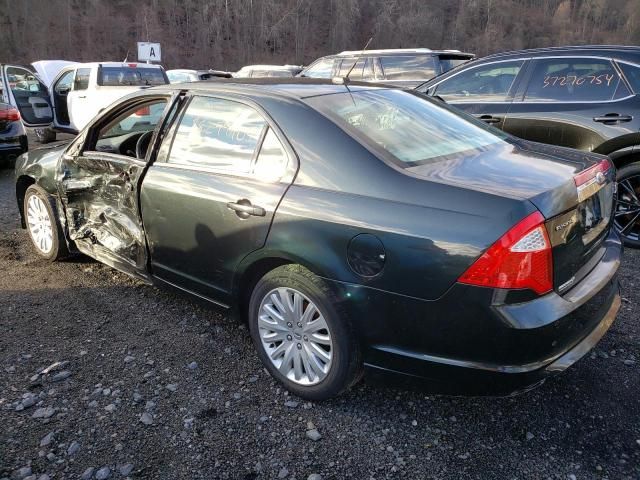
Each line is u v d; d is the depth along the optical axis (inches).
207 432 97.0
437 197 87.0
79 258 180.2
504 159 103.6
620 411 101.7
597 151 184.7
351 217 92.4
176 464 89.5
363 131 103.0
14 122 319.3
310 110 106.3
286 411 103.1
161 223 126.3
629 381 110.7
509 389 85.0
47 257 176.1
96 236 151.1
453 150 106.7
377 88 129.2
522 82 205.8
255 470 88.4
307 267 97.5
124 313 141.9
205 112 122.8
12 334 130.2
